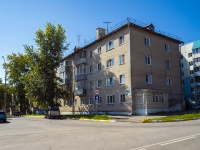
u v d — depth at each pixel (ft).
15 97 211.82
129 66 101.40
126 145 27.40
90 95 128.98
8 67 185.68
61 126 59.36
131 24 103.50
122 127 50.90
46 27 131.13
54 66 130.52
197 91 178.70
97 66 124.98
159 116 79.05
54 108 107.04
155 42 114.93
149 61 110.22
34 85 122.62
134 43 104.53
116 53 110.73
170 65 120.88
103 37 118.93
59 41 131.85
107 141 31.01
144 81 105.40
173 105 110.52
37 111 196.44
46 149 26.78
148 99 94.73
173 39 123.54
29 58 130.31
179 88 123.03
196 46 182.09
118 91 106.83
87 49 135.54
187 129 40.65
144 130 42.57
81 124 64.39
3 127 60.70
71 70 152.76
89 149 25.84
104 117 83.61
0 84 245.45
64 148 27.02
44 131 47.60
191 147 24.61
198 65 178.91
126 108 100.48
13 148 28.09
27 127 59.16
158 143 27.76
